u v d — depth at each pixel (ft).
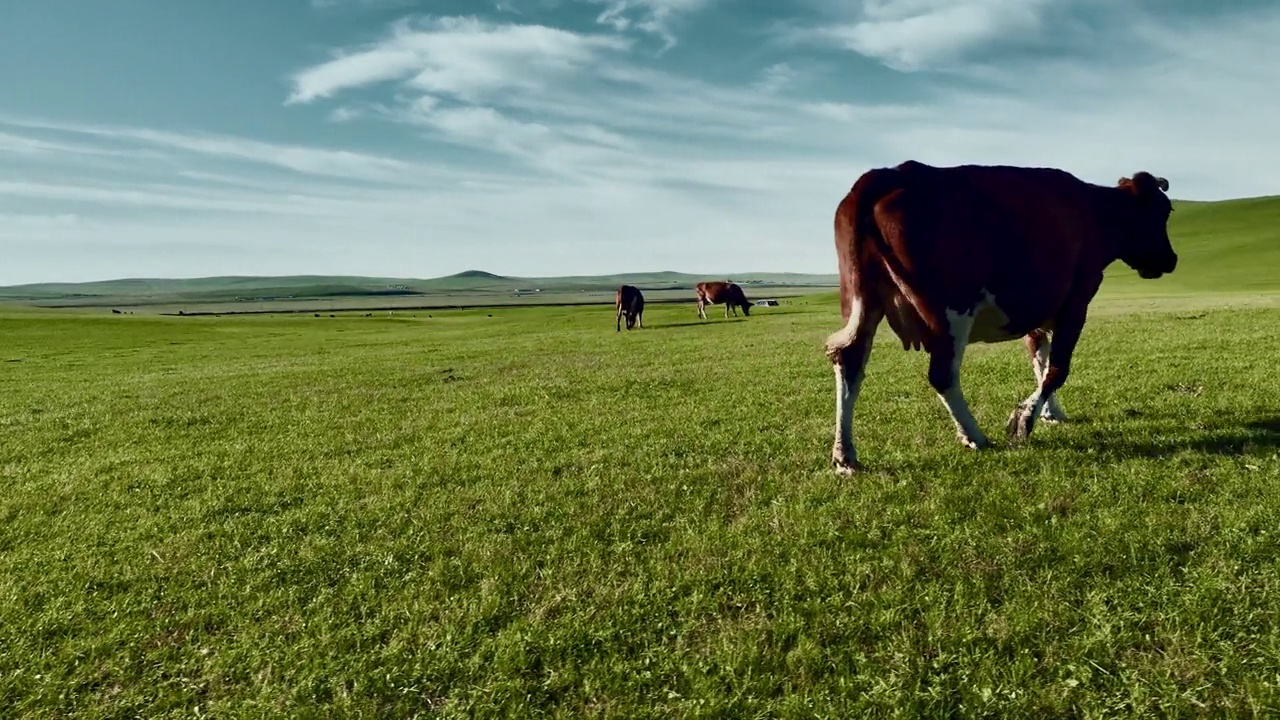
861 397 38.04
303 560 19.06
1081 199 27.14
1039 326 26.09
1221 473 20.16
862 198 23.40
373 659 13.91
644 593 15.88
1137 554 15.52
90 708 13.00
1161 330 61.62
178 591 17.60
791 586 15.61
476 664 13.53
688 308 246.27
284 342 146.92
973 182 24.11
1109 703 11.16
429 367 73.87
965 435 25.20
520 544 19.30
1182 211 378.94
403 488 25.73
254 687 13.33
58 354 127.54
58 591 17.93
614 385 50.24
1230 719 10.64
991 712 11.25
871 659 12.75
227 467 30.76
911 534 17.81
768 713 11.69
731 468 25.30
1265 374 34.76
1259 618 12.98
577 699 12.45
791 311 188.03
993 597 14.57
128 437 40.01
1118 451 23.17
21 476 31.12
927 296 23.03
